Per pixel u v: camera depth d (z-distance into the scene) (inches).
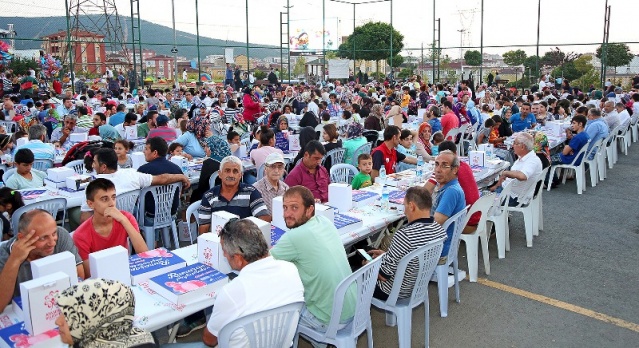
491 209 205.0
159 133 326.3
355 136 297.9
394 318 156.9
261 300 96.5
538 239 234.1
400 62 1203.9
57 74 820.6
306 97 681.0
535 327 156.3
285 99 687.1
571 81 938.1
